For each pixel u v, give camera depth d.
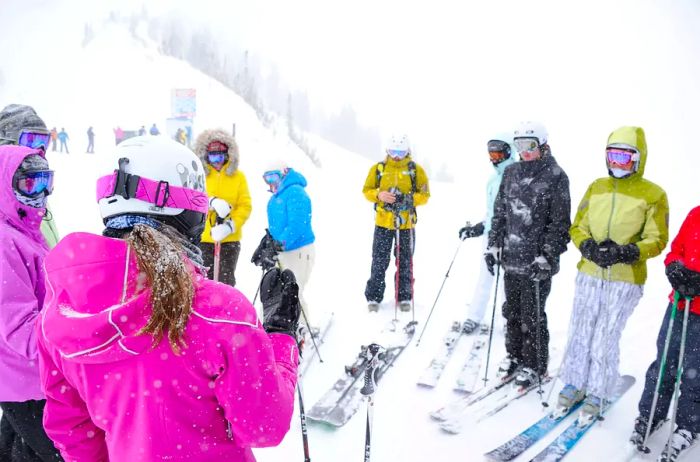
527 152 3.54
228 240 4.64
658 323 5.05
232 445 1.22
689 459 2.91
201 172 1.30
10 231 2.04
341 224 10.99
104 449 1.36
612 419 3.35
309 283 6.65
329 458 3.00
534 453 2.99
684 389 2.95
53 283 1.13
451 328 4.87
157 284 1.04
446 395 3.71
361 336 4.75
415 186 5.19
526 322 3.72
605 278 3.26
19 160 2.15
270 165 4.41
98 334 1.02
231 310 1.10
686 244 2.84
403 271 5.37
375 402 3.61
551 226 3.52
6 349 2.05
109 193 1.18
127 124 45.22
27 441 2.20
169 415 1.09
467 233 4.88
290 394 1.24
